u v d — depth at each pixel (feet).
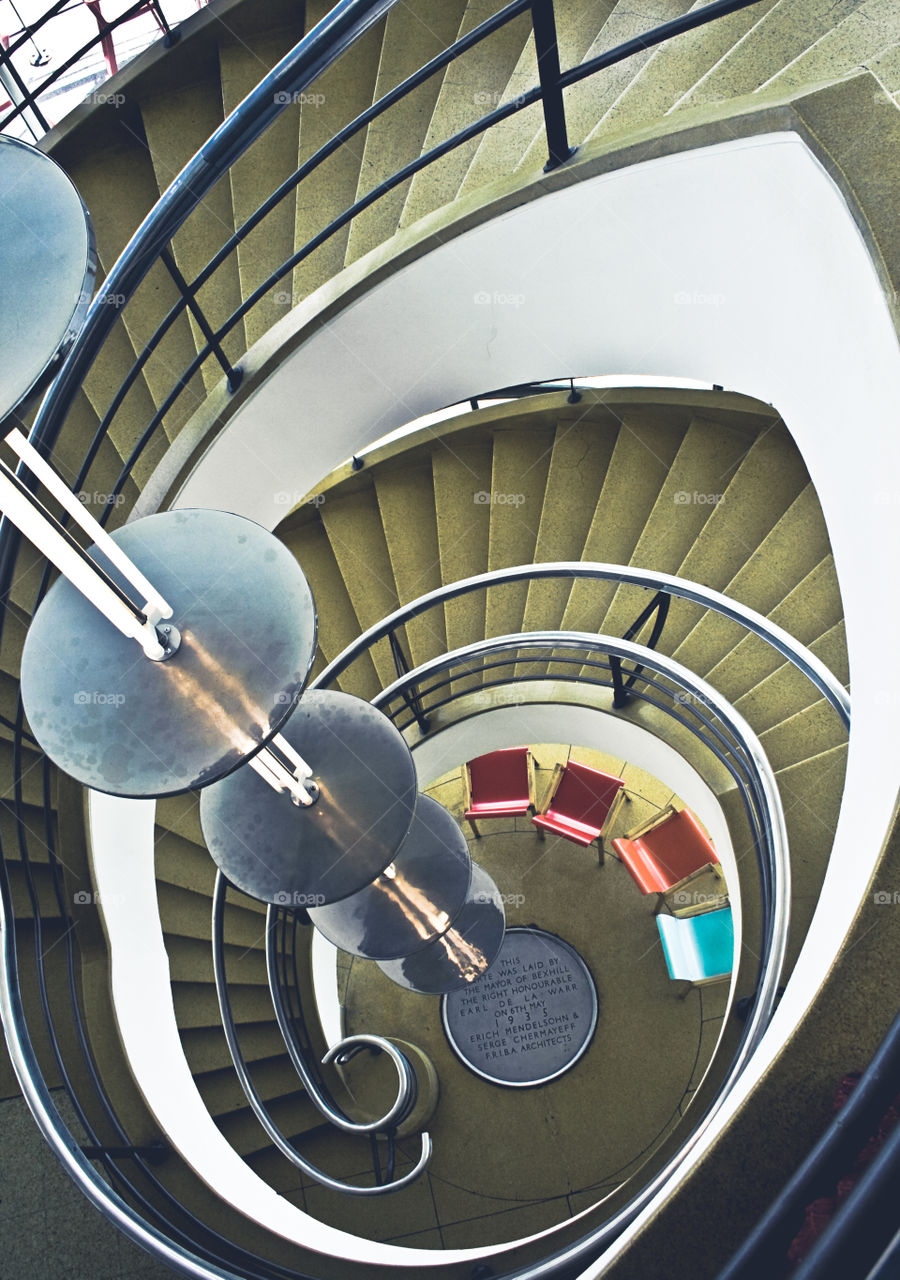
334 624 17.95
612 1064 17.38
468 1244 15.67
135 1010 12.49
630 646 13.33
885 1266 2.08
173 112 14.17
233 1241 11.09
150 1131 11.39
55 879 11.19
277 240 12.56
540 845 19.97
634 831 18.06
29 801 12.10
